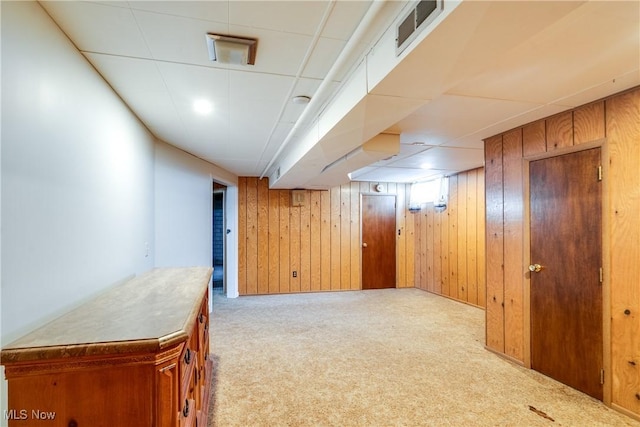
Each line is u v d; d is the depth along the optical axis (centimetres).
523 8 107
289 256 621
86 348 101
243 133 322
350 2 136
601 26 147
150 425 105
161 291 182
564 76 198
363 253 656
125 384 104
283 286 618
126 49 170
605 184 232
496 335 327
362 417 221
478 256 515
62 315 147
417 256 673
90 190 182
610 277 230
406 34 133
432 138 334
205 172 454
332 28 155
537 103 241
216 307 513
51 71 144
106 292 183
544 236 278
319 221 635
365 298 579
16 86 120
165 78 203
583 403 236
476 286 518
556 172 267
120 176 230
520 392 252
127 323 122
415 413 226
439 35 121
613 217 228
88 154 180
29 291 126
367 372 287
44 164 138
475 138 335
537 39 157
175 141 350
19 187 121
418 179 632
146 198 298
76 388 103
